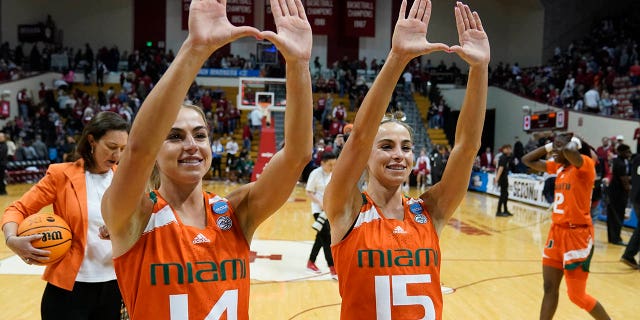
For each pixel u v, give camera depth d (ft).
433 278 7.27
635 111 54.65
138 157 4.93
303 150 5.75
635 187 22.82
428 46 6.31
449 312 16.05
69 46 86.89
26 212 8.78
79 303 8.73
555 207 14.48
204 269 5.66
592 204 29.09
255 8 84.33
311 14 86.43
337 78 82.64
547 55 83.61
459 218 37.47
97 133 9.02
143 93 74.28
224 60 81.41
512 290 18.71
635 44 69.31
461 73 88.43
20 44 83.92
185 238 5.72
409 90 79.92
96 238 8.84
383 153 7.47
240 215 6.28
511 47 88.17
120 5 86.58
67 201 8.88
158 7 86.58
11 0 83.82
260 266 21.36
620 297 18.26
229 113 72.79
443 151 57.67
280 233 29.27
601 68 69.31
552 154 14.93
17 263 20.86
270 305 16.19
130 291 5.64
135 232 5.64
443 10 87.56
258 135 72.54
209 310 5.56
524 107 63.72
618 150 28.50
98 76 77.82
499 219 37.14
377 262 7.13
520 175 49.06
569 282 13.97
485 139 77.56
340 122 67.51
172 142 5.73
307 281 19.13
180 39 86.74
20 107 66.08
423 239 7.41
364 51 87.92
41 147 57.06
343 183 6.97
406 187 57.88
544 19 83.51
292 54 5.31
